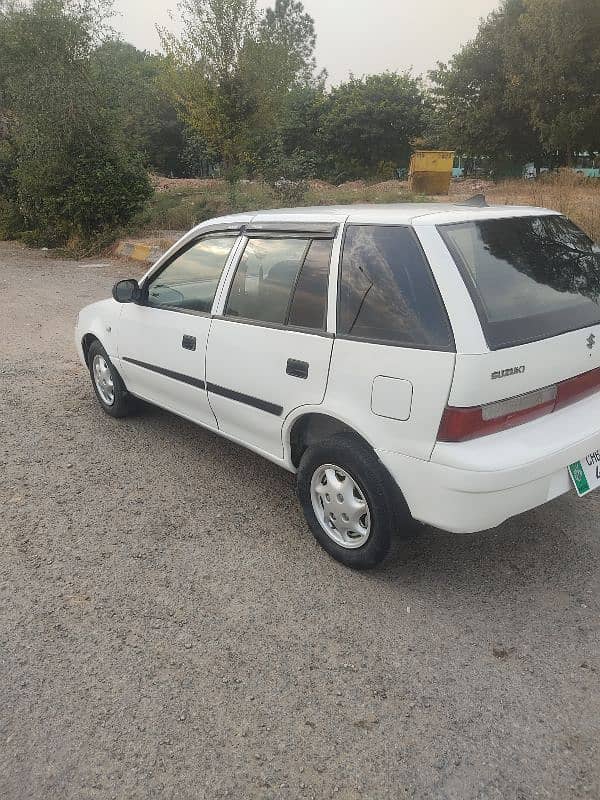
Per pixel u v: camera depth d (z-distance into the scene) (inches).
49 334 332.2
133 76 666.8
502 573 133.6
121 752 94.2
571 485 122.6
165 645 115.0
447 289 111.3
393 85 1624.0
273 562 138.8
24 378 262.4
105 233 638.5
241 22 799.7
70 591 129.9
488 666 109.3
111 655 112.7
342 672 108.7
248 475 177.9
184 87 826.2
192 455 190.4
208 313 160.4
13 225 745.6
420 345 111.9
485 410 108.9
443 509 113.2
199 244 169.9
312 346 130.1
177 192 924.0
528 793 87.2
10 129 688.4
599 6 837.8
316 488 137.5
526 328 114.2
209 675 108.3
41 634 117.9
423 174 804.0
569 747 93.8
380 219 125.2
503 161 1104.8
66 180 639.8
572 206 452.1
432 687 105.3
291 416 137.9
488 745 94.5
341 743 95.3
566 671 107.7
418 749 94.1
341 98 1637.6
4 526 153.1
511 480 109.9
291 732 97.3
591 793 87.0
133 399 211.9
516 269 122.0
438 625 119.2
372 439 120.1
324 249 133.1
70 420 217.8
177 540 147.3
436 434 110.6
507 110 1023.0
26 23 625.0
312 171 721.0
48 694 104.6
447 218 122.2
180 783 89.4
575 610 122.0
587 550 140.3
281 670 109.2
